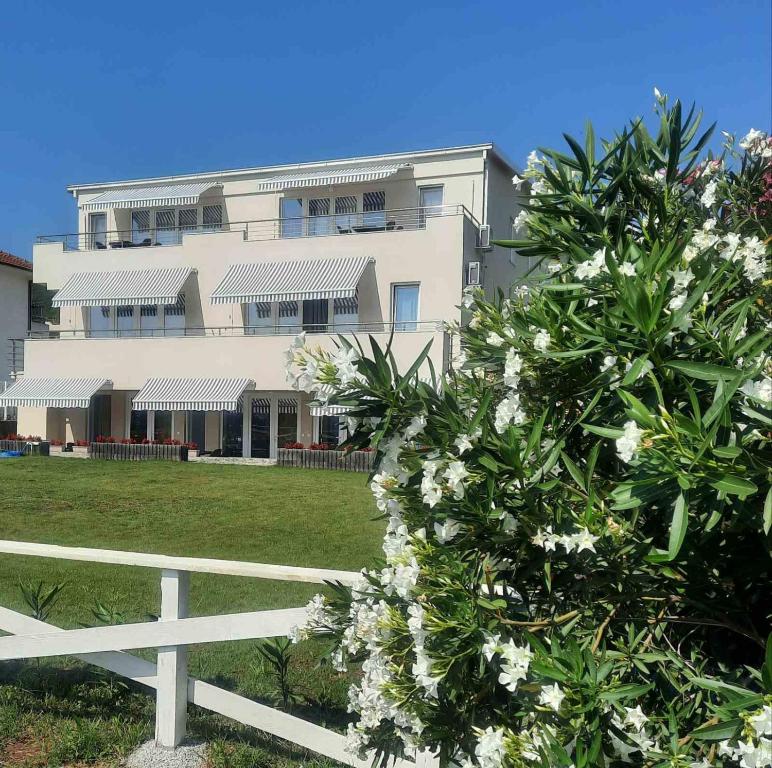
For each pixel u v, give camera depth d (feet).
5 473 67.67
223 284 89.51
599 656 7.63
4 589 26.27
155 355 91.81
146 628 14.53
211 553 35.32
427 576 8.00
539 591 8.65
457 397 9.96
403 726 9.61
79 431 99.25
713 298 7.75
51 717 15.99
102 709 16.46
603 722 6.96
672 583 8.11
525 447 8.09
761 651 8.55
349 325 87.04
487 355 9.57
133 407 92.84
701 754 7.13
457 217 83.20
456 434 8.10
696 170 10.71
